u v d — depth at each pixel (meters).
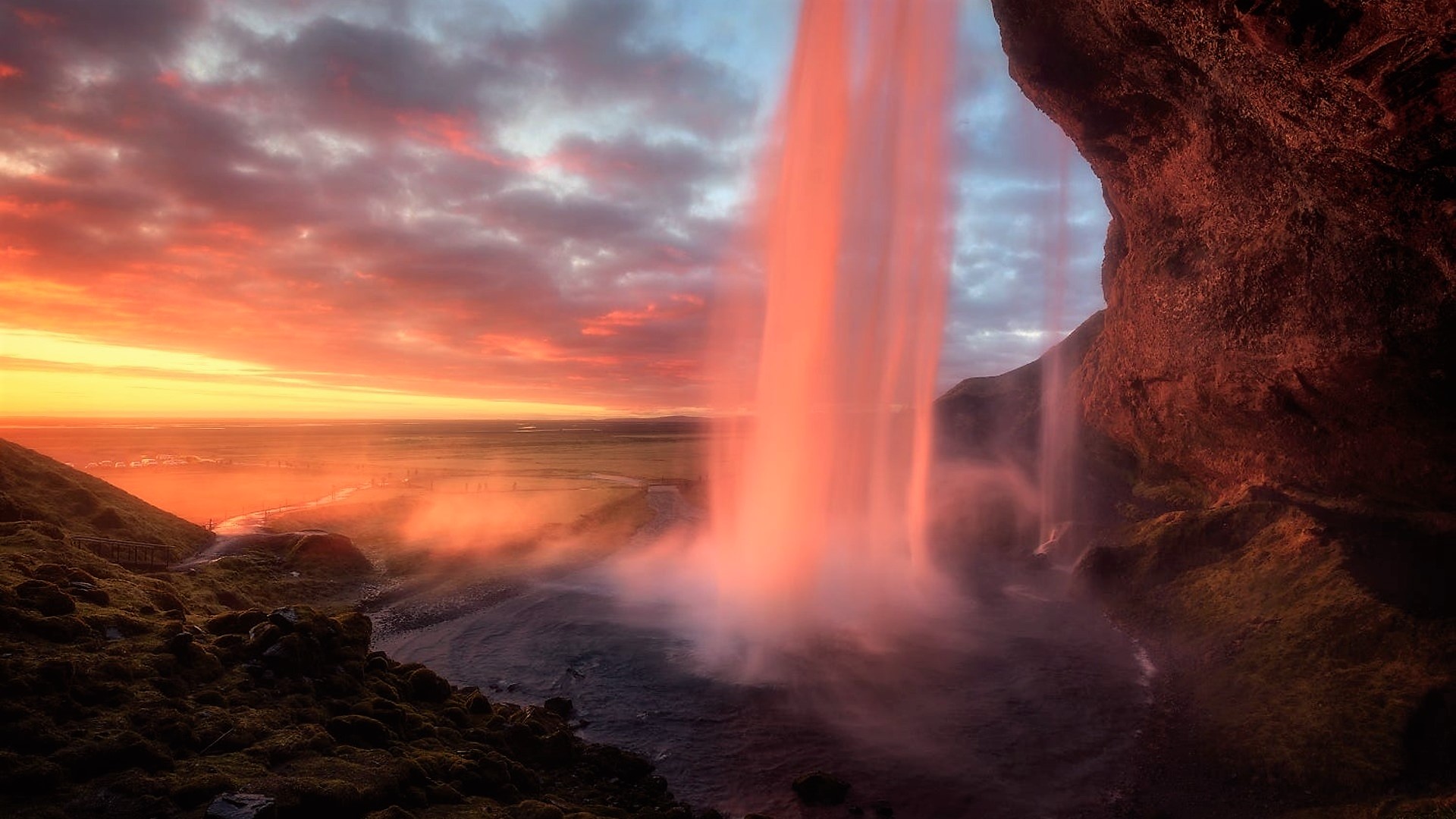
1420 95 12.16
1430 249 16.72
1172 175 35.03
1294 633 23.92
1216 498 39.88
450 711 17.44
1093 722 22.09
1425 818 13.80
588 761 18.20
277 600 33.97
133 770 10.29
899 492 54.31
